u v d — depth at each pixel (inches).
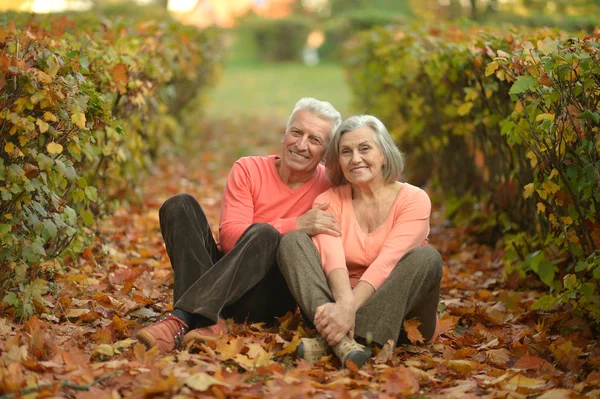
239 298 142.7
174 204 146.3
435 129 267.0
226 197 157.6
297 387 116.0
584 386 124.2
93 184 200.4
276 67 1131.9
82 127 142.7
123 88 188.7
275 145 448.8
